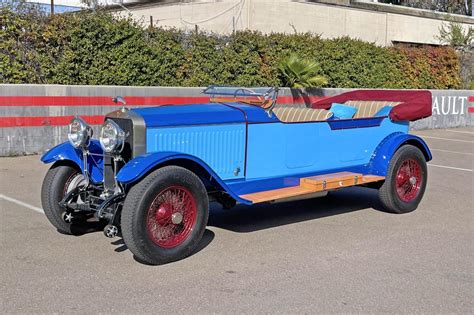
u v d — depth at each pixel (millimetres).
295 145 6230
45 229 5988
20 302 4070
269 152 6016
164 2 20359
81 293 4254
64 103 11039
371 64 17797
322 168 6547
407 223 6543
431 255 5324
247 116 5797
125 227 4688
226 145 5668
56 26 11773
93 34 12164
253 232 6043
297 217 6762
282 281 4570
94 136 11422
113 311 3943
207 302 4121
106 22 12430
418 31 24250
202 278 4613
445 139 15602
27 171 9258
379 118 7059
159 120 5199
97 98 11406
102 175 5590
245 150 5816
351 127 6758
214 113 5609
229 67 14469
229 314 3928
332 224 6445
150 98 12094
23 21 11352
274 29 18734
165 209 4852
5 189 7906
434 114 18109
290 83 15484
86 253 5207
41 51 11656
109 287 4383
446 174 10086
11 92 10461
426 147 7305
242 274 4719
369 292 4375
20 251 5230
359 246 5578
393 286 4512
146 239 4719
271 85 15320
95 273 4684
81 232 5848
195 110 5605
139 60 12859
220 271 4785
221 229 6148
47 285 4402
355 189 8570
